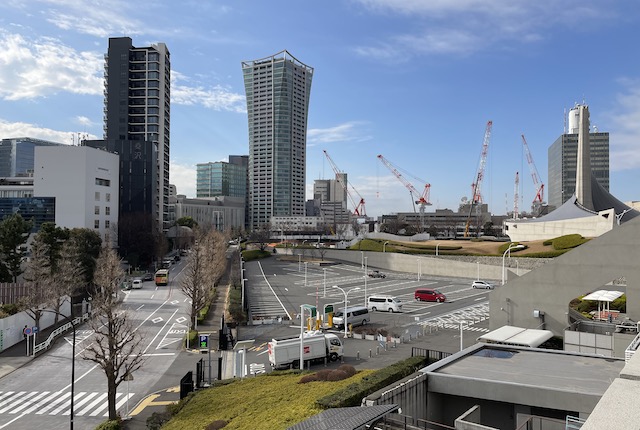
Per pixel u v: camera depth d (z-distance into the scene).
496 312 34.53
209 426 21.66
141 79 141.38
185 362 41.12
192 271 61.12
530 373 18.08
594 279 31.33
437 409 17.97
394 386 16.08
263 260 137.88
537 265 88.88
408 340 45.59
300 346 36.28
